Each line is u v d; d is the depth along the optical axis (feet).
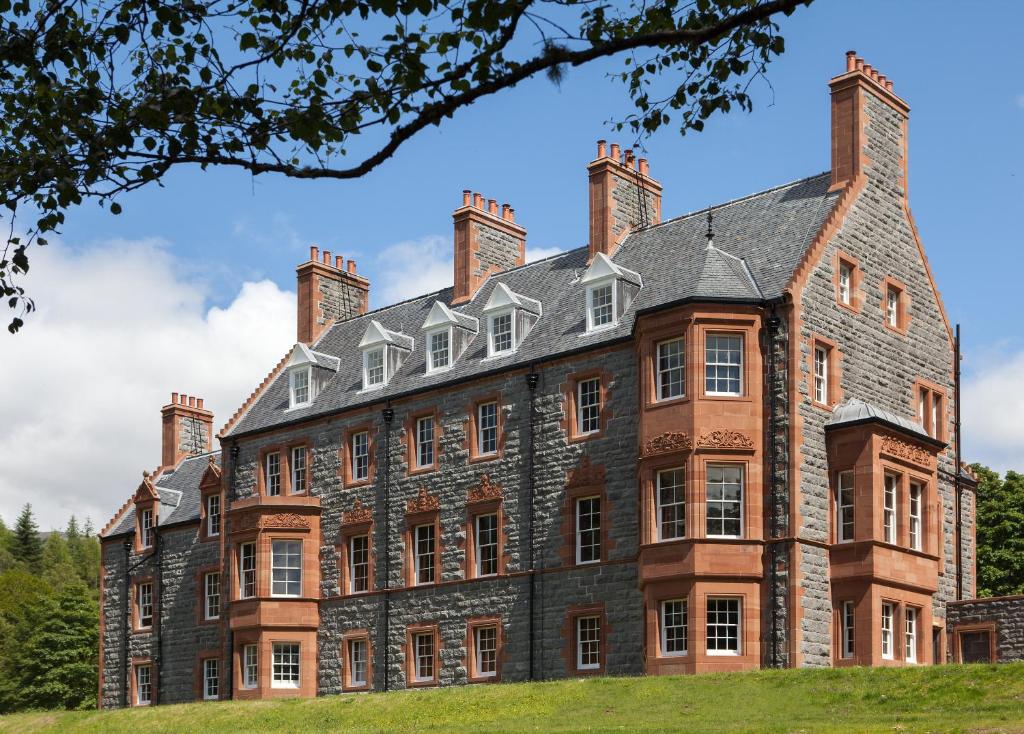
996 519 203.82
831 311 136.36
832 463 132.05
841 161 144.66
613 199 159.22
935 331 153.07
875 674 103.35
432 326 162.61
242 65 45.60
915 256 151.33
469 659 148.97
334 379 177.68
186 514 203.10
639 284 147.13
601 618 137.59
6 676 301.63
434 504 156.15
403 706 118.42
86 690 285.23
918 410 147.84
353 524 165.07
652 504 131.23
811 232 139.64
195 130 45.34
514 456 149.28
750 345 131.03
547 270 164.66
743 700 102.53
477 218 175.01
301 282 193.67
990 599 135.54
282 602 166.40
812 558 127.85
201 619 193.26
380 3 43.52
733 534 128.26
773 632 125.59
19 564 506.48
